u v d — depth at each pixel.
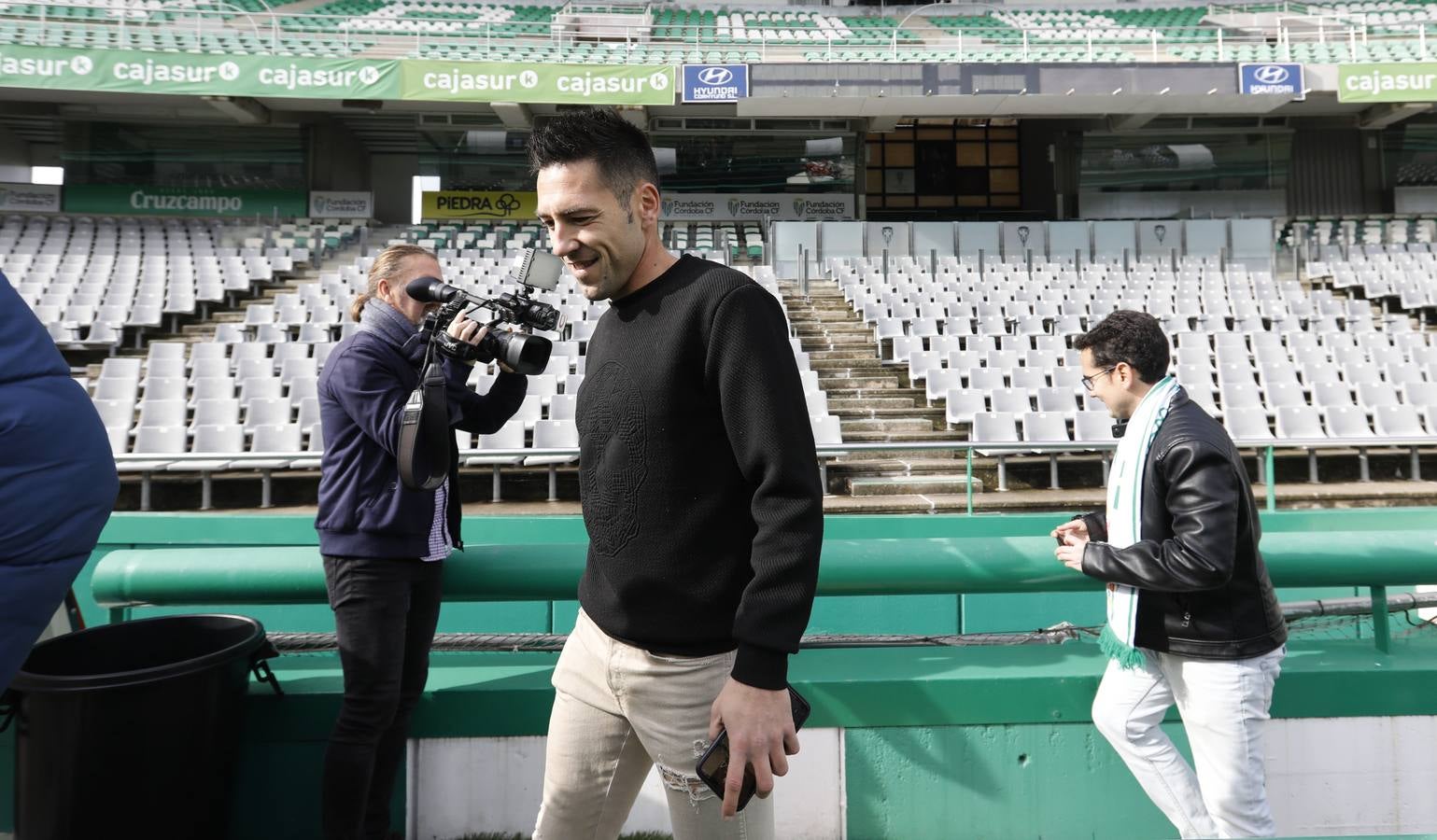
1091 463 6.80
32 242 13.34
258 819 1.92
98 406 7.27
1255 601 1.61
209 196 16.53
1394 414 7.19
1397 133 17.09
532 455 4.08
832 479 6.66
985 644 2.28
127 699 1.54
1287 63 13.23
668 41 17.09
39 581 1.26
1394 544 2.06
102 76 11.88
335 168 17.08
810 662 2.13
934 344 8.95
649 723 1.13
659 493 1.10
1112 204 17.56
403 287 1.83
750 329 1.03
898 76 13.22
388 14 18.94
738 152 16.72
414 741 2.01
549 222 1.11
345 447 1.70
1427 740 2.04
